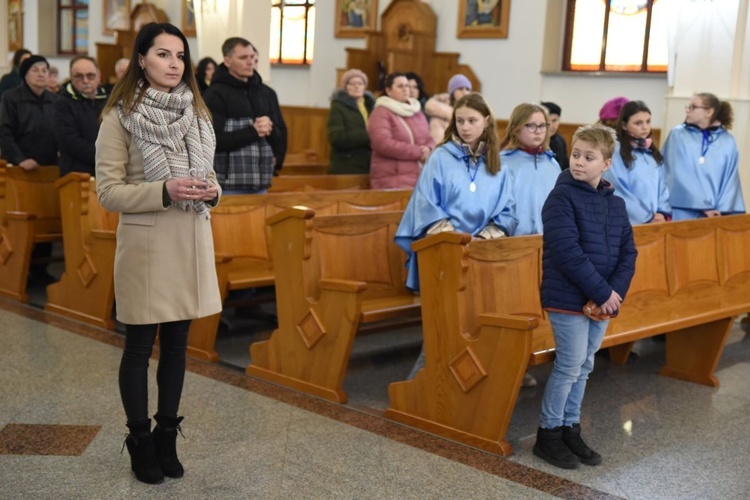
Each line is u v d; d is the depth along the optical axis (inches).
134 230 109.5
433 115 267.3
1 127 229.8
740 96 273.6
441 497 116.2
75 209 195.0
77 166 209.8
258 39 306.7
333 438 135.4
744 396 172.1
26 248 211.5
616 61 385.4
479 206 152.2
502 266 147.3
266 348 163.6
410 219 153.4
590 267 121.9
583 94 387.2
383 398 159.3
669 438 145.9
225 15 304.7
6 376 155.6
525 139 160.2
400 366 182.5
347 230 165.9
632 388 174.2
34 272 241.0
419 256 141.1
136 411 112.7
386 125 231.9
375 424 142.9
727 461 136.4
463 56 420.2
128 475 117.0
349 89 261.6
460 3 417.1
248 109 195.6
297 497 113.6
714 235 192.7
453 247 135.8
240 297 208.1
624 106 188.2
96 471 117.8
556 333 127.6
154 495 111.5
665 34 370.3
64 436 129.5
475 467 127.0
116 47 533.0
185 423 137.9
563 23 398.0
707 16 275.9
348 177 248.7
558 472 127.4
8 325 189.6
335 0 467.8
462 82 278.1
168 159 108.5
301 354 157.8
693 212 217.9
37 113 234.8
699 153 215.6
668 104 288.8
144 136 107.2
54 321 194.9
